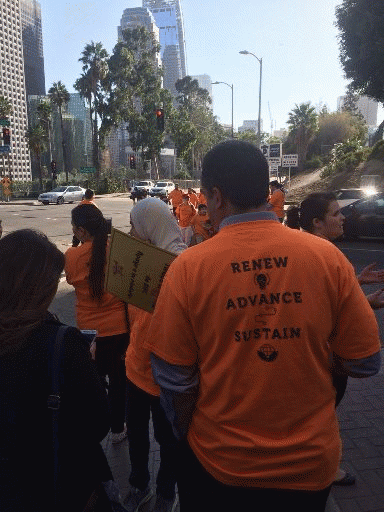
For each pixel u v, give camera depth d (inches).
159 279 94.4
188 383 60.7
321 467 57.2
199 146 4030.5
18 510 53.2
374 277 91.5
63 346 54.9
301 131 2476.6
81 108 6835.6
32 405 53.6
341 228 111.0
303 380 56.9
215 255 58.4
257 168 60.5
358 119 3432.6
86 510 58.4
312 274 57.4
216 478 58.9
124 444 139.8
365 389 171.3
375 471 124.2
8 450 53.3
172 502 107.7
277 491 56.8
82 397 55.9
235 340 56.9
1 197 1823.3
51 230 780.6
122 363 132.4
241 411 57.3
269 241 58.7
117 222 909.2
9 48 5462.6
